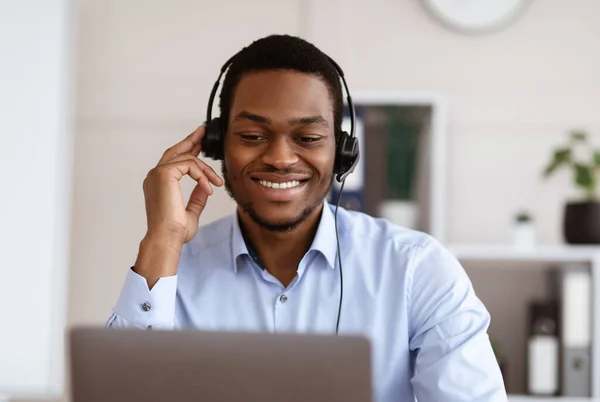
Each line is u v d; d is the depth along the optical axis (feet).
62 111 11.02
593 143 11.23
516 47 11.33
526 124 11.30
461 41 11.35
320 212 5.41
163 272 5.01
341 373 3.23
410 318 5.25
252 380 3.27
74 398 3.35
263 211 4.99
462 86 11.34
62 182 10.98
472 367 4.85
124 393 3.32
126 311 4.94
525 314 11.07
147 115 11.63
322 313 5.34
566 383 9.66
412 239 5.46
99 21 11.65
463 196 11.28
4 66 11.02
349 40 11.43
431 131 10.39
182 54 11.63
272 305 5.40
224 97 5.23
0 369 10.86
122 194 11.65
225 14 11.62
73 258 11.65
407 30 11.36
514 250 9.87
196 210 5.32
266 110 4.83
